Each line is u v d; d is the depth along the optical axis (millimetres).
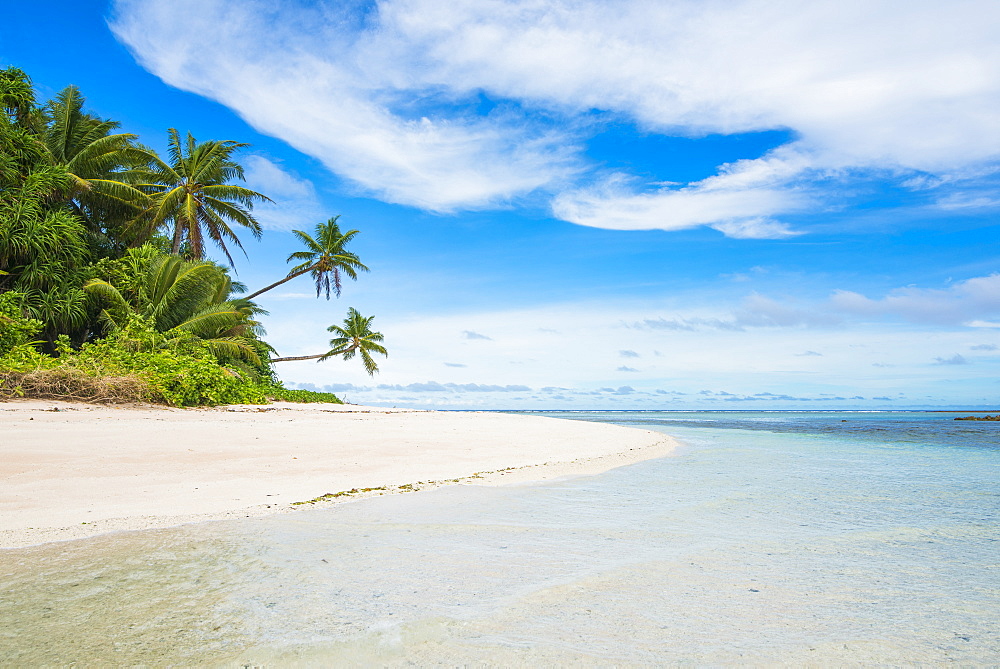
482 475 6469
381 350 43094
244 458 6938
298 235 36094
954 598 2521
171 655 1810
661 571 2875
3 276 18109
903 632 2119
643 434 14641
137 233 26062
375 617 2182
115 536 3451
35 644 1885
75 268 19641
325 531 3666
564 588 2586
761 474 6977
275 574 2730
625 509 4562
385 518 4098
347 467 6703
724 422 28719
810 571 2912
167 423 10625
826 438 14984
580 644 1955
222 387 17016
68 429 8461
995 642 2029
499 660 1807
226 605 2295
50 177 19328
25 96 19953
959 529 3945
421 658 1816
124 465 6000
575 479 6387
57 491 4695
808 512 4535
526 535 3627
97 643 1897
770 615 2283
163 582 2592
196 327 21188
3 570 2750
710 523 4070
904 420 34281
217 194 28797
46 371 12750
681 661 1828
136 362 15281
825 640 2035
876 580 2771
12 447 6512
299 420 13836
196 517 4008
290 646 1896
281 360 38500
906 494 5504
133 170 25828
